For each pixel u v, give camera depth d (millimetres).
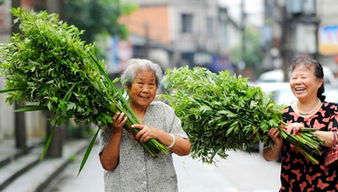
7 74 3299
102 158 3301
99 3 17234
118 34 18062
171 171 3361
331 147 3398
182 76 3893
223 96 3627
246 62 42031
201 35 41594
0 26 11125
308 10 20109
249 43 44094
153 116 3379
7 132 14984
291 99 10789
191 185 8523
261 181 8859
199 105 3627
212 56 44344
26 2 13617
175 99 3758
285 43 19641
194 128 3715
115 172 3324
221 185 8508
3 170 9141
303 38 29406
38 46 3209
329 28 26172
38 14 3320
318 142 3383
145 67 3309
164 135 3271
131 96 3342
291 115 3604
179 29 41062
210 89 3674
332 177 3428
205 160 3891
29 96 3312
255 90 3584
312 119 3523
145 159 3303
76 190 8430
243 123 3527
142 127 3242
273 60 38469
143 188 3275
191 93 3834
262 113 3502
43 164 10797
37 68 3199
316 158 3438
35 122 15789
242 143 3725
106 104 3227
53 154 11914
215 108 3596
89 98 3213
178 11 41000
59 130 11984
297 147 3439
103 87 3227
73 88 3209
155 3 40875
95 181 9328
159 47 37438
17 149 11656
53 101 3188
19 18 3332
